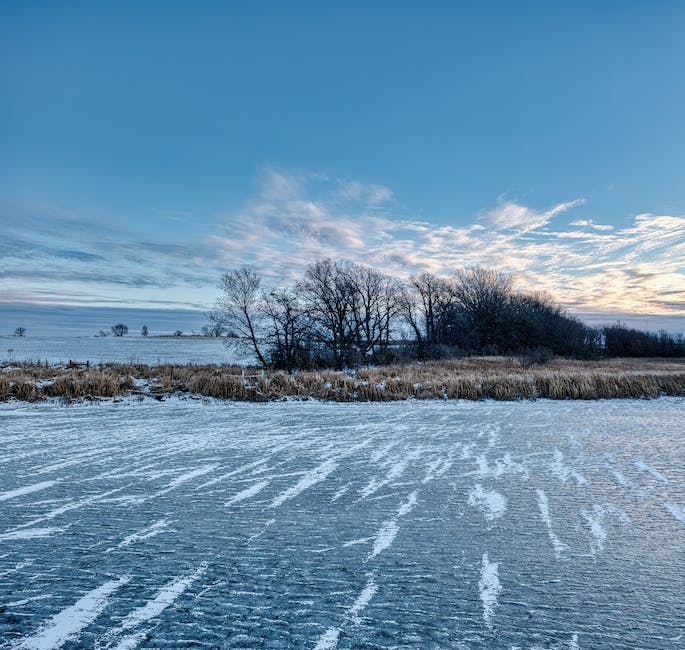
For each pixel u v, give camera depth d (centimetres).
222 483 585
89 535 403
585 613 278
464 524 437
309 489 559
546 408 1466
